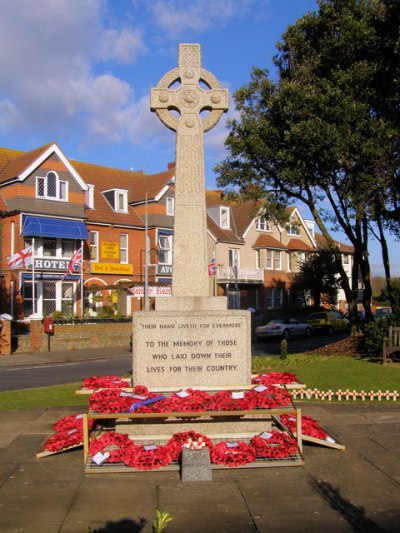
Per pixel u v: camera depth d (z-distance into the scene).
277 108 17.66
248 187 19.47
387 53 16.72
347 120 16.27
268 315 44.97
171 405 6.27
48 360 23.33
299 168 17.22
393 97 16.80
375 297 56.50
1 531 4.45
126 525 4.54
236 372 7.23
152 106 7.89
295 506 4.91
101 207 37.34
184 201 7.77
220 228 44.03
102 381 7.42
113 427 7.25
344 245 56.97
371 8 17.12
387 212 17.89
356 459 6.30
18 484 5.58
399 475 5.73
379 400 9.83
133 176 43.41
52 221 32.03
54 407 9.84
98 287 33.53
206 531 4.41
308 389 10.65
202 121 7.93
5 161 34.97
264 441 6.29
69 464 6.26
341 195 18.05
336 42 17.16
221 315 7.25
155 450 6.13
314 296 44.97
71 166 33.34
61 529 4.47
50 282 32.69
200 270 7.68
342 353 18.23
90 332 29.06
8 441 7.35
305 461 6.20
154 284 34.78
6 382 15.96
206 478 5.61
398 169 16.61
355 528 4.44
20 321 30.22
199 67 7.98
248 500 5.07
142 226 38.41
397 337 15.00
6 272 30.98
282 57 19.53
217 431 6.68
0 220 30.47
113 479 5.70
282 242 48.00
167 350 7.19
